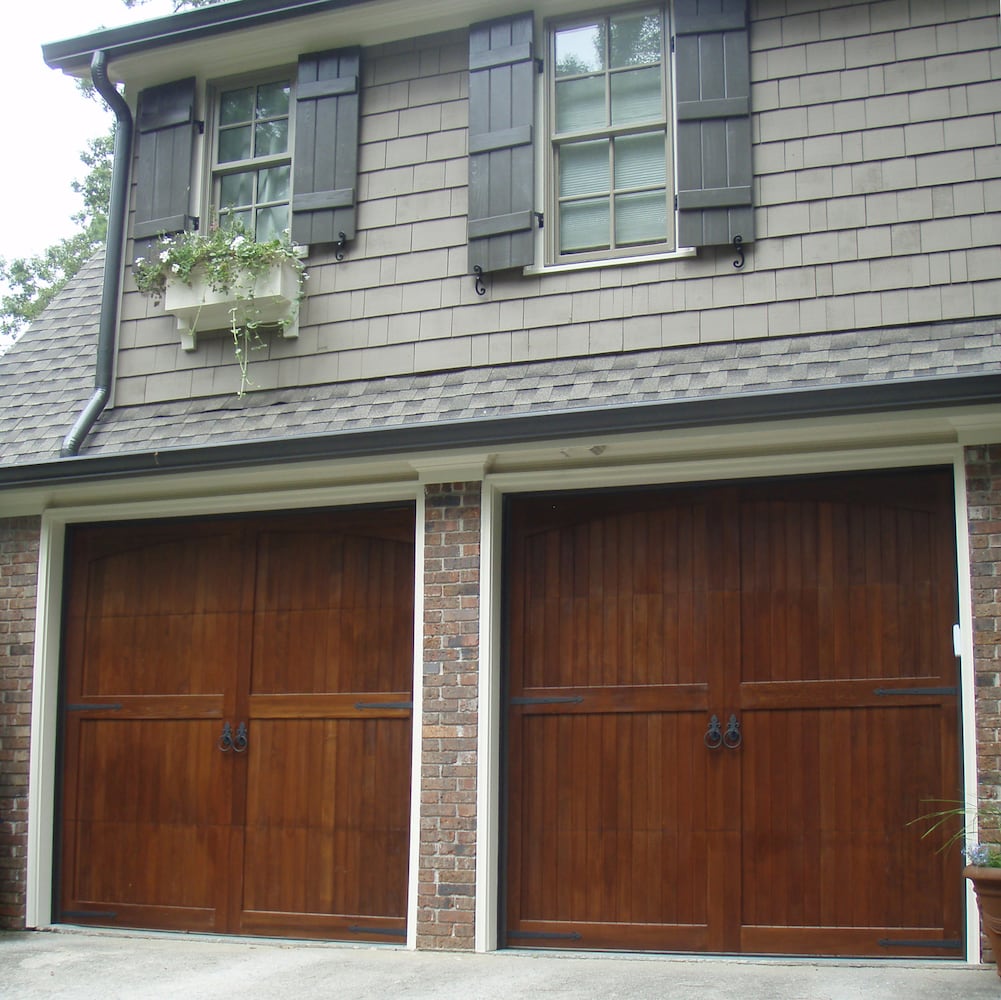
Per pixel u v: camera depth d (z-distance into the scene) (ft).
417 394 23.84
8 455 26.43
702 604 21.79
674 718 21.70
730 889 20.97
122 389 26.84
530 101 24.27
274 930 23.67
